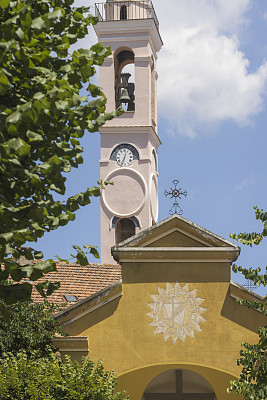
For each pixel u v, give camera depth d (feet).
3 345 70.49
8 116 36.40
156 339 77.82
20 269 40.14
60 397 65.57
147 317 78.13
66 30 44.55
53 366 66.59
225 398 77.56
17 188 40.75
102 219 189.67
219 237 78.74
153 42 197.47
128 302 78.38
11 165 38.01
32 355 70.08
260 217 59.21
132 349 77.56
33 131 41.04
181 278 78.74
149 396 84.94
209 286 78.59
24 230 38.88
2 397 63.21
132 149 191.11
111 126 190.90
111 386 67.87
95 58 44.01
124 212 189.67
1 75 34.73
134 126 189.88
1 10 36.76
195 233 79.10
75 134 44.75
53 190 43.34
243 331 77.82
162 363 77.25
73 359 76.69
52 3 44.57
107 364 77.25
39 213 39.65
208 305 78.33
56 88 37.93
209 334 77.87
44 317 74.33
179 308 78.33
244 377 60.85
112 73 189.88
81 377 67.36
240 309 78.18
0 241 38.11
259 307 61.31
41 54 41.19
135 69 191.52
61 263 102.06
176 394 84.84
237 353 77.51
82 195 44.09
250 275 58.44
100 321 77.87
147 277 78.74
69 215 42.83
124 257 78.89
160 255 78.84
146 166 190.29
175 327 77.92
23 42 39.14
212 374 77.61
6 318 44.50
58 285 43.16
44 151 43.06
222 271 78.84
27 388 63.72
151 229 79.00
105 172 191.11
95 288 99.45
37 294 94.99
